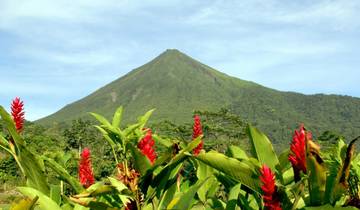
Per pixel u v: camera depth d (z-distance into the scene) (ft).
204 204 17.93
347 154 13.74
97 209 14.58
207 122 310.65
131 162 16.60
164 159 14.96
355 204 15.90
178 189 17.65
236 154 17.93
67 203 17.66
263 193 14.48
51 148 183.52
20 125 20.65
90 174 19.90
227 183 17.69
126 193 14.96
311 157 13.67
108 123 17.08
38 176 16.58
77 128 325.01
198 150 19.15
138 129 17.13
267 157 15.61
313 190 14.15
